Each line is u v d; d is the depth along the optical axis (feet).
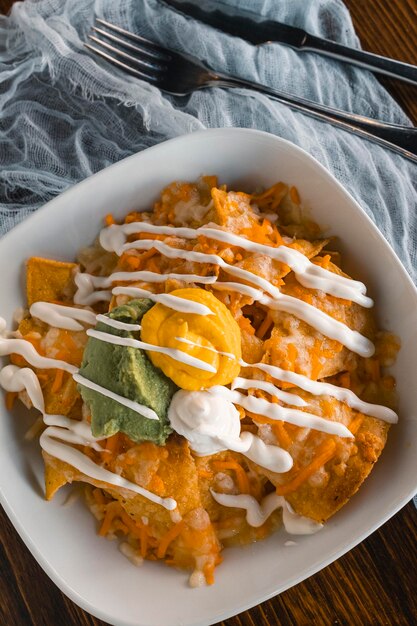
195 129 1.97
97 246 1.85
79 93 2.04
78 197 1.79
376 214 2.01
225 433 1.66
